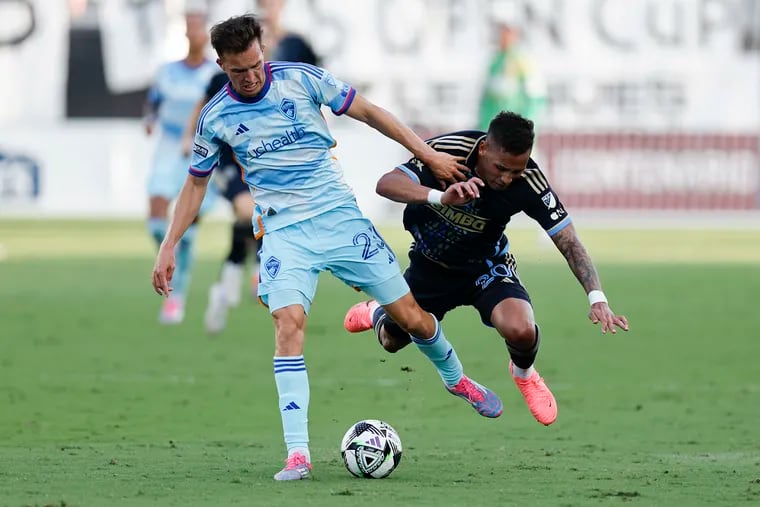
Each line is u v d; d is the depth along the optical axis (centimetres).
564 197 8781
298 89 2320
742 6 8900
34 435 2797
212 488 2112
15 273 6406
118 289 5838
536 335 2558
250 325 4791
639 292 5722
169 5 9000
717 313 5097
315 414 3164
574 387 3550
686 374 3772
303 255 2352
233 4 8831
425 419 3106
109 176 8969
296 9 8838
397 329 2766
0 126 9050
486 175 2411
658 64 8931
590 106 8944
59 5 9025
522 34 8900
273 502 1973
